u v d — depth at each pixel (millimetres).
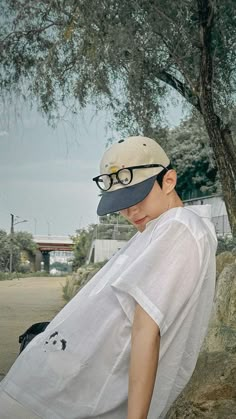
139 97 12000
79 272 19656
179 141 25656
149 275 1929
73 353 2018
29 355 2104
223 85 12109
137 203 2059
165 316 1906
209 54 11547
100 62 11672
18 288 26953
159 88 12469
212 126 11844
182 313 1980
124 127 12781
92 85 12555
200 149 25203
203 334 2086
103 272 2162
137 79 11531
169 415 4070
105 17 11141
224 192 11891
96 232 35531
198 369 4305
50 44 12789
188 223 1993
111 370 1989
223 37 11492
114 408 1986
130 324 1971
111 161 2066
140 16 11328
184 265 1946
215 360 4336
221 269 8000
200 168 26188
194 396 4059
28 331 2447
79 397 2020
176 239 1966
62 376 2020
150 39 11289
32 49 12930
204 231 2016
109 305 2010
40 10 12266
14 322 13289
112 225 34812
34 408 2062
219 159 11906
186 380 2119
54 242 79375
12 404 2088
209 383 4109
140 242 2088
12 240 62969
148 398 1868
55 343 2051
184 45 11477
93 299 2049
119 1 11016
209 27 11352
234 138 13180
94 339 2000
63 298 20156
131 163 2049
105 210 2062
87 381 2012
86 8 11078
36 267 76500
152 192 2080
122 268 2062
